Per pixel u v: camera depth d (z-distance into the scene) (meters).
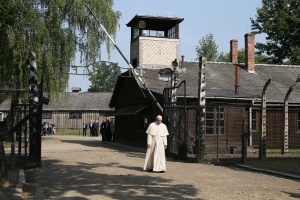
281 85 30.92
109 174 13.04
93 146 27.84
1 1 10.73
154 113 24.88
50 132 53.62
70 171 13.65
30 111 14.67
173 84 20.34
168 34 32.91
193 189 10.26
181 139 18.94
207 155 20.88
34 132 14.72
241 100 24.45
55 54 26.61
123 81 33.41
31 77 15.10
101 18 27.94
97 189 10.18
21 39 24.61
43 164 15.66
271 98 27.45
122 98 33.94
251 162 16.95
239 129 24.73
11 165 13.45
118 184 10.98
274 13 44.62
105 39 27.94
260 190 10.16
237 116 24.78
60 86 26.97
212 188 10.42
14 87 26.66
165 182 11.43
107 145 29.42
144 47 31.33
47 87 26.88
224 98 23.70
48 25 26.27
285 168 14.61
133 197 9.18
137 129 28.50
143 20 31.72
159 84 27.41
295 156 20.45
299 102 27.39
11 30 24.19
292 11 43.22
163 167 13.76
